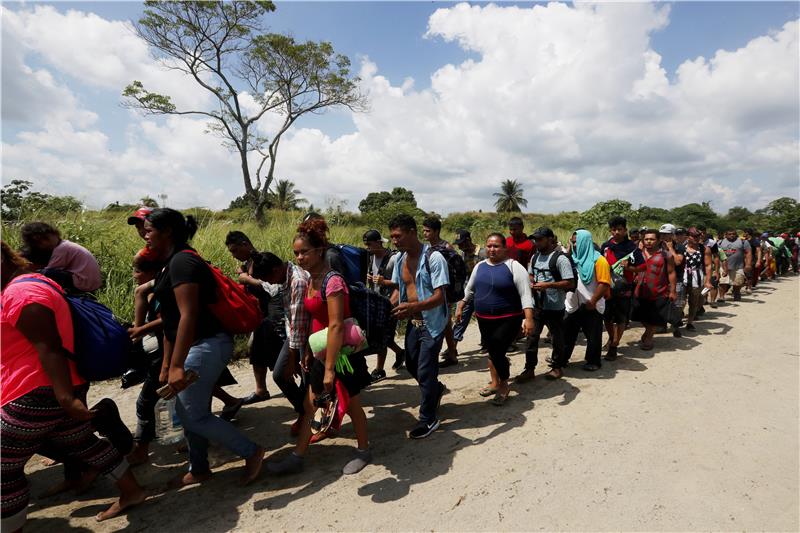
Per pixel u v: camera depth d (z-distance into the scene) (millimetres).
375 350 3332
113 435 3148
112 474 2791
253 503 2941
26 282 2365
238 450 3080
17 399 2371
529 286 4172
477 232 21156
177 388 2633
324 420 3234
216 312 2949
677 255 6672
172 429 3469
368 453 3389
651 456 3428
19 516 2418
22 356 2395
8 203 7395
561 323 5062
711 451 3492
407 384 5191
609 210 23531
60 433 2605
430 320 3707
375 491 3057
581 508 2826
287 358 3668
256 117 24891
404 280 3979
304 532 2646
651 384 4938
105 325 2715
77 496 3107
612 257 6211
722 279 10195
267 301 4324
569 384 5004
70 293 3020
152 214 2812
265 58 23547
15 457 2385
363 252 4398
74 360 2584
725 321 8195
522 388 4945
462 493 3010
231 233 4340
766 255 14117
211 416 3014
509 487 3068
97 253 7000
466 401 4629
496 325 4332
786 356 5918
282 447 3719
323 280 3100
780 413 4160
